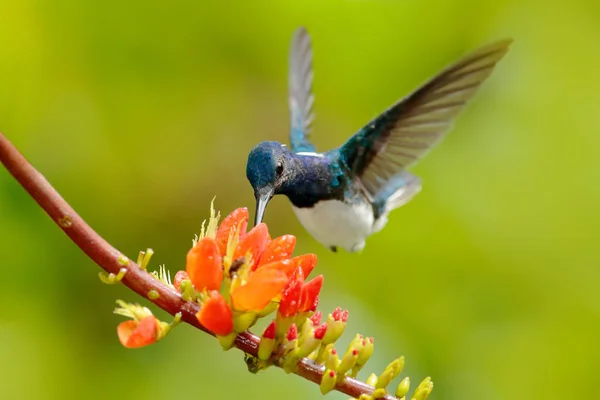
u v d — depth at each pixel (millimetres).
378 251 10430
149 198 10148
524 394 10055
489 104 10992
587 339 10195
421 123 9031
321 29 10820
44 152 9781
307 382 9734
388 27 10867
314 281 5168
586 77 11023
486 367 10148
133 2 9875
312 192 8719
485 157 10789
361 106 10984
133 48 10016
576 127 10859
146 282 4977
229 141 10562
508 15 11125
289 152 8281
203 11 10156
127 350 9336
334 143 10961
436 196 10586
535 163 10719
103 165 9977
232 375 9539
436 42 10930
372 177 9352
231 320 5023
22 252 9094
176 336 9531
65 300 9203
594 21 11250
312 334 5164
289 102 10641
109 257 4832
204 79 10438
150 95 10188
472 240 10414
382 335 10234
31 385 8789
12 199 9102
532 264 10367
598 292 10289
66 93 9820
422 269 10391
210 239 5090
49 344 9016
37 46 9625
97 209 9953
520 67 11078
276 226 10500
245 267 5117
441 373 10156
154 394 9273
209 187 10391
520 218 10516
